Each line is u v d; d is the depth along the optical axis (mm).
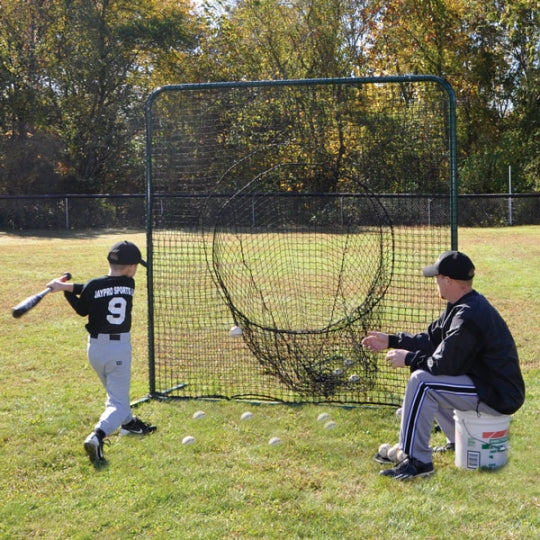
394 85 5840
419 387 4016
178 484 3953
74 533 3422
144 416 5156
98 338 4590
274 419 5062
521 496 3766
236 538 3350
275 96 6434
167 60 29359
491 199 23906
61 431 4793
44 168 28594
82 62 27516
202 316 8383
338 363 5488
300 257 11805
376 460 4289
